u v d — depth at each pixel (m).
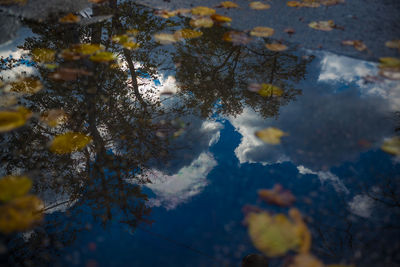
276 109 0.73
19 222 0.59
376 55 0.81
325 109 0.72
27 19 0.92
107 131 0.74
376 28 0.89
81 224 0.62
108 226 0.61
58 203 0.64
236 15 0.94
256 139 0.69
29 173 0.67
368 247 0.56
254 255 0.57
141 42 0.90
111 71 0.84
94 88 0.80
